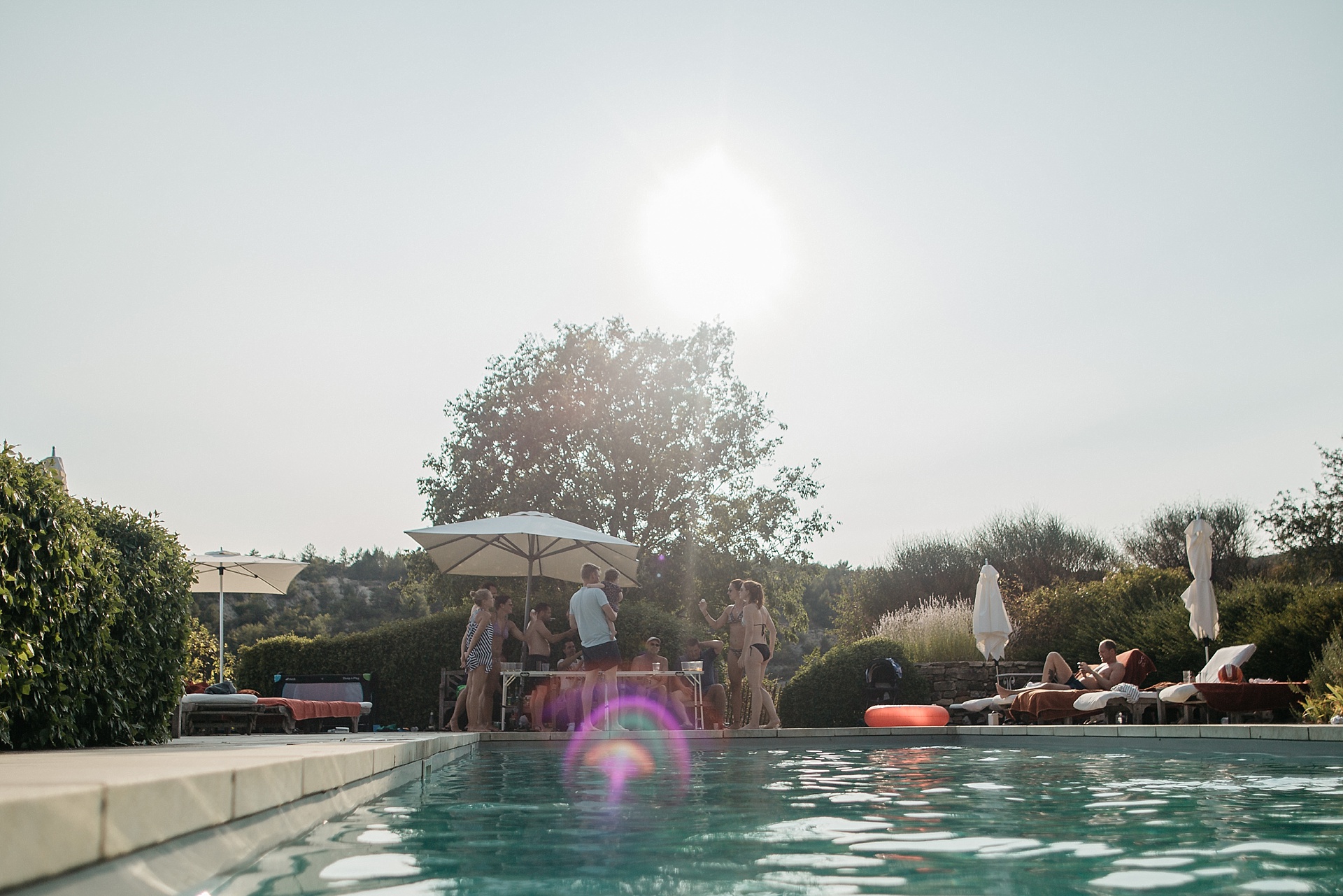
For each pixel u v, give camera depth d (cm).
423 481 2630
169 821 192
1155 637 1558
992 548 3350
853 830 330
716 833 322
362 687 1393
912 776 577
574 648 1202
